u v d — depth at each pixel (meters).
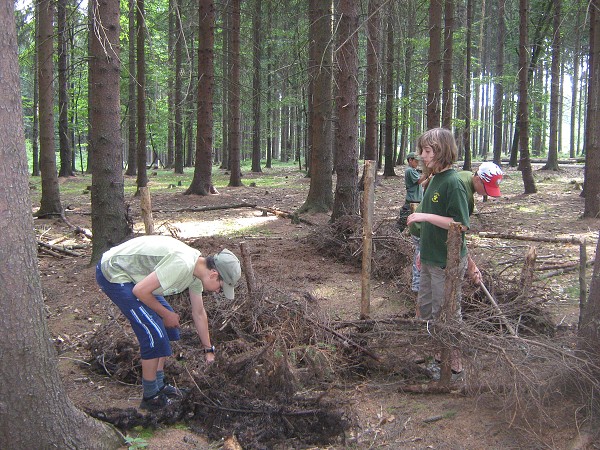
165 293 3.61
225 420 3.75
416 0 13.38
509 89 24.50
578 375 3.65
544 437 3.48
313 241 8.95
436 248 4.25
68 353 5.06
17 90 2.93
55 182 12.74
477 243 9.33
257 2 17.75
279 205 15.07
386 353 4.45
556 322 5.46
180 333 4.79
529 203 14.38
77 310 6.27
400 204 15.11
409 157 8.98
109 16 7.60
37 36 13.38
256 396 3.94
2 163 2.85
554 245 9.13
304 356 4.30
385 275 7.42
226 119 30.86
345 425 3.63
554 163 25.28
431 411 3.86
